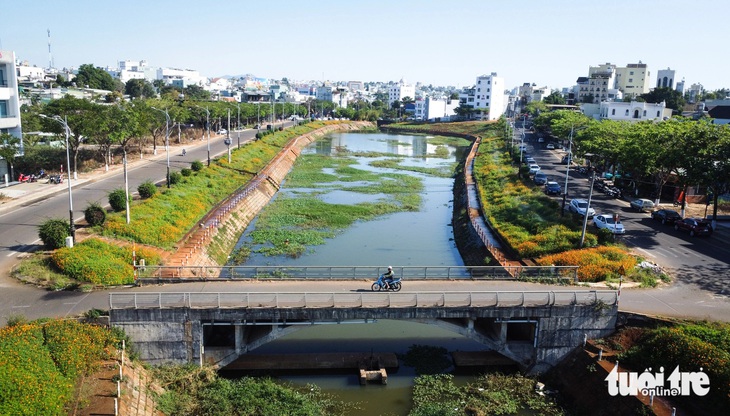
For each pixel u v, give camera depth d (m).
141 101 92.38
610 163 81.50
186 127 138.12
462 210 70.81
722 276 40.78
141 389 27.56
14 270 36.94
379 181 97.25
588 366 30.84
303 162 117.06
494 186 78.75
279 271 41.44
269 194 80.19
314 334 37.62
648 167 62.03
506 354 33.62
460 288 36.78
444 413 28.09
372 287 35.81
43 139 85.75
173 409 27.73
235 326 31.55
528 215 58.44
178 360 31.22
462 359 33.88
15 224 47.78
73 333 27.55
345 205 76.12
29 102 122.81
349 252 55.16
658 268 41.34
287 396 29.53
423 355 34.91
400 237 61.97
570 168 98.44
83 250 39.00
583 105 156.50
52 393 22.53
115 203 50.62
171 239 48.16
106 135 73.38
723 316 33.16
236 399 29.05
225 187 72.62
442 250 57.44
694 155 54.91
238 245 56.62
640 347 30.77
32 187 63.09
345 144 160.88
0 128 66.69
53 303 32.50
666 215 56.94
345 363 33.12
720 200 67.81
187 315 30.81
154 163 84.00
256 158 97.56
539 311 32.88
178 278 36.84
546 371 33.44
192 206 58.44
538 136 157.38
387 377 32.41
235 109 150.25
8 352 23.56
